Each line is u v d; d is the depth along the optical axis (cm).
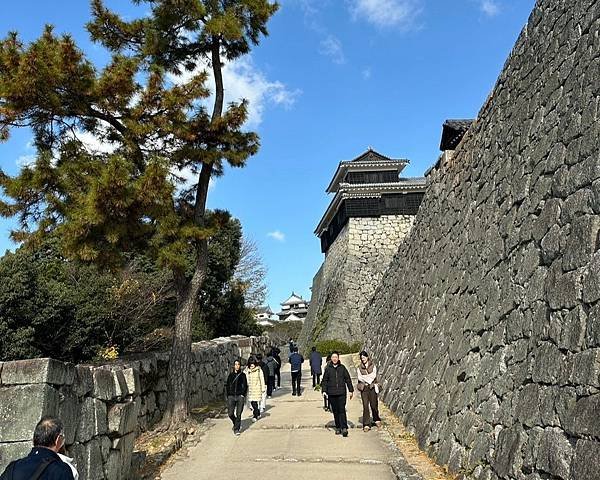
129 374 662
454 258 933
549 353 470
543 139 607
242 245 3672
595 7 538
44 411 446
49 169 912
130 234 988
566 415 412
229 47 1213
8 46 894
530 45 713
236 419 1041
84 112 1008
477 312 717
